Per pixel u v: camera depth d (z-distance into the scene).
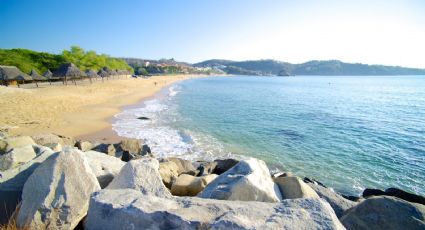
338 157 16.34
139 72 145.25
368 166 14.92
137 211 3.55
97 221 3.76
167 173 8.21
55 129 19.88
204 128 23.17
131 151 14.56
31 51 65.25
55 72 48.69
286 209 3.46
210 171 11.88
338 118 29.91
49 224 4.07
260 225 3.08
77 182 4.60
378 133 22.69
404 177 13.48
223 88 80.25
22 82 46.31
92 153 8.58
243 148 17.75
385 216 4.54
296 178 6.29
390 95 62.25
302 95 60.00
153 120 25.92
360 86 100.25
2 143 8.66
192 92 63.16
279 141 19.67
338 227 3.10
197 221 3.31
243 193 5.14
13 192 4.89
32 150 7.19
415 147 18.53
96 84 56.88
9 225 4.00
